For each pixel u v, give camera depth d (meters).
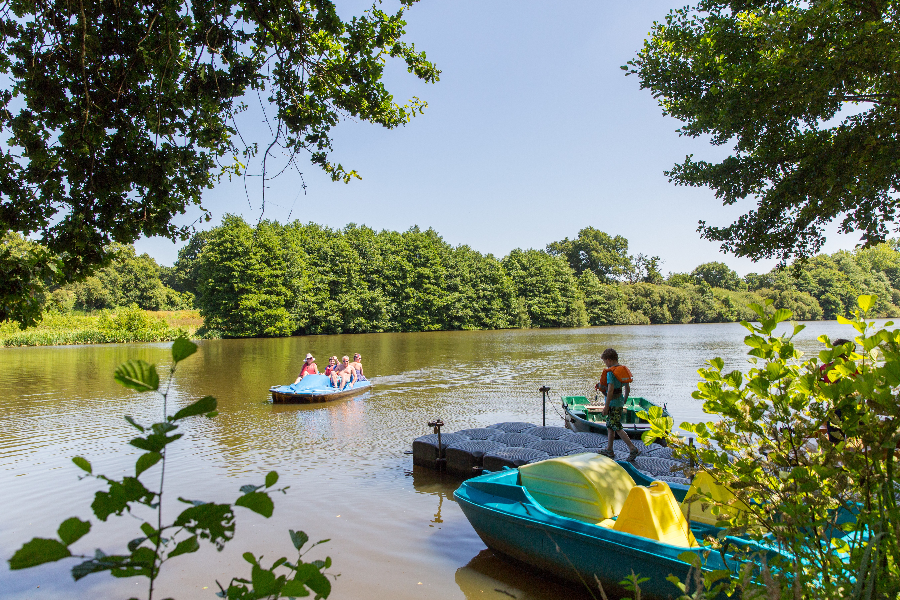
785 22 7.01
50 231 4.68
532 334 55.59
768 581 1.89
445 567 5.89
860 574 1.69
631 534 4.89
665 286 92.56
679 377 20.89
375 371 23.53
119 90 4.69
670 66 8.81
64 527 1.18
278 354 31.98
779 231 8.30
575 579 5.29
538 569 5.63
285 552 6.16
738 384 2.22
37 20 4.63
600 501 5.45
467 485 6.61
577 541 5.15
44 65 4.58
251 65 5.22
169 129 4.90
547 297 75.69
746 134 8.13
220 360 28.44
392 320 63.91
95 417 13.77
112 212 4.91
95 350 35.41
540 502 5.91
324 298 57.53
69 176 4.68
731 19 8.18
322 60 5.88
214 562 5.89
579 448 8.77
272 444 11.12
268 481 1.45
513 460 8.23
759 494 2.21
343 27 5.58
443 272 67.19
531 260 78.19
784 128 7.94
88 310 71.06
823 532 2.10
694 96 8.69
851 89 7.18
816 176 7.45
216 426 12.82
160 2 4.77
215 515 1.38
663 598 4.57
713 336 50.34
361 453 10.41
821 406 2.14
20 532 6.70
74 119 4.57
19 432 12.10
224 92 5.06
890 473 1.80
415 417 13.77
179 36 4.90
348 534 6.68
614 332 59.53
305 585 1.53
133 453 10.33
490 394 17.17
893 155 6.89
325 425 12.89
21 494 8.04
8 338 39.78
